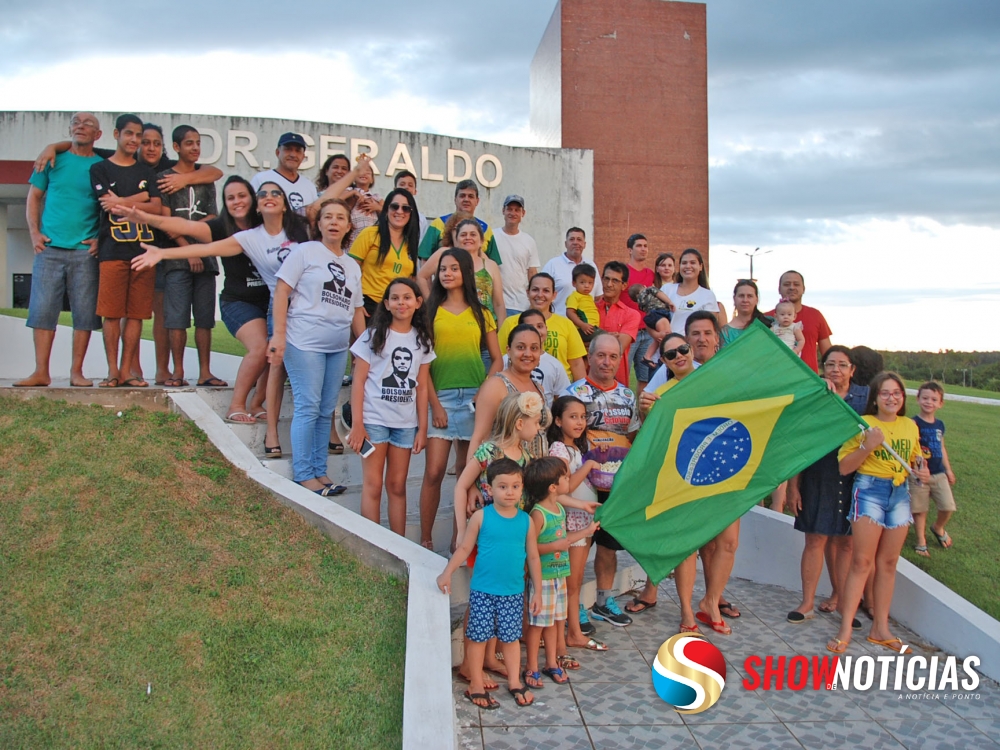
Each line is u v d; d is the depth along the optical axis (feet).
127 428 18.35
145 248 20.11
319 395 19.01
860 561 18.03
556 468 15.20
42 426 17.66
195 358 34.53
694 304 26.30
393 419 17.57
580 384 18.35
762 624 19.36
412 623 13.24
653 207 80.74
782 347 18.12
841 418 17.72
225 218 20.40
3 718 10.78
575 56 79.92
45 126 50.49
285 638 13.14
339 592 14.49
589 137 79.87
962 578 20.30
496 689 15.48
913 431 18.33
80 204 20.24
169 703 11.50
